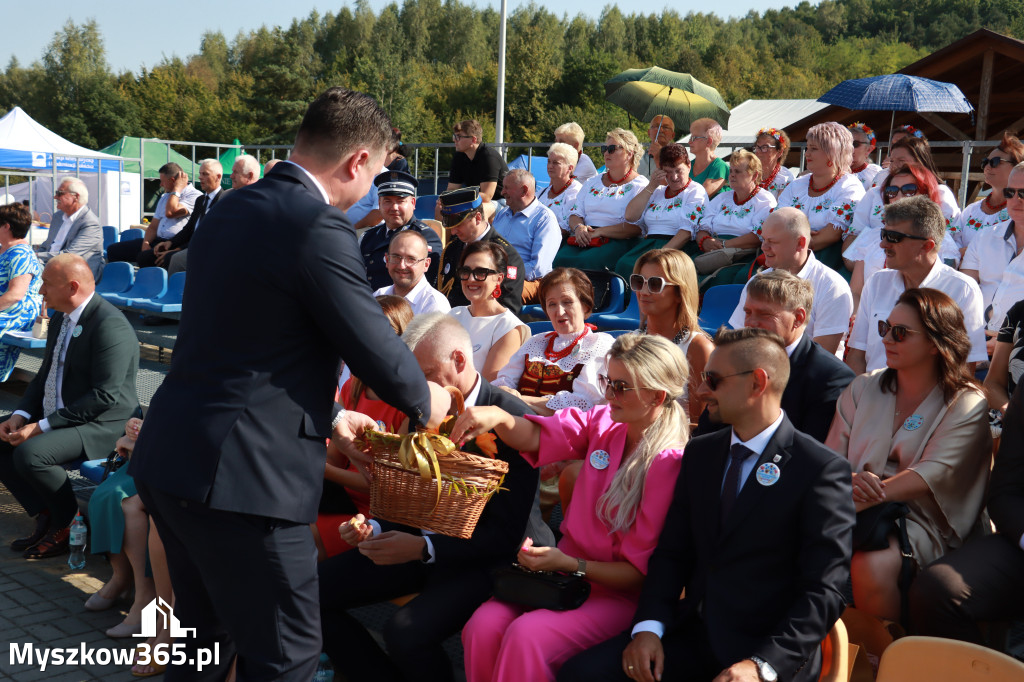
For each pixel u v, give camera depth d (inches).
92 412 192.4
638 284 153.1
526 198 266.1
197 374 89.0
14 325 284.8
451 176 335.9
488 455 122.0
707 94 427.8
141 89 2662.4
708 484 104.6
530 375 169.8
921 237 158.7
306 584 93.5
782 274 138.9
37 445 185.0
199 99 2755.9
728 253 251.3
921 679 90.7
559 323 167.5
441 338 120.0
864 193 234.8
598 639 108.2
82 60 2987.2
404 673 117.8
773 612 99.0
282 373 89.0
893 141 224.2
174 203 370.3
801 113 795.4
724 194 259.9
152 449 90.1
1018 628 136.2
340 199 96.4
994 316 195.9
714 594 101.8
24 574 181.5
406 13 3924.7
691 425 147.8
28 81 3006.9
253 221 88.7
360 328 88.9
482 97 2906.0
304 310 89.0
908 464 124.0
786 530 99.2
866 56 4552.2
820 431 137.3
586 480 118.0
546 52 2810.0
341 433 130.8
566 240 301.0
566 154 309.4
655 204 276.1
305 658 94.3
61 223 362.9
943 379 123.9
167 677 102.7
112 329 195.6
